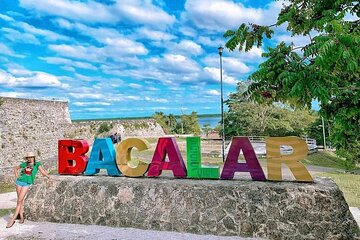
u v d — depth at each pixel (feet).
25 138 69.67
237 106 124.98
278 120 120.37
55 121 85.05
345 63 9.36
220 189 25.85
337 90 11.14
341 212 23.34
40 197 30.27
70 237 24.85
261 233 24.34
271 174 26.37
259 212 24.61
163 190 27.32
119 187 28.45
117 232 26.00
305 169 25.67
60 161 32.19
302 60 11.14
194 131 191.62
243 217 24.86
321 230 23.32
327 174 64.64
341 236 22.95
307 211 23.79
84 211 28.86
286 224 23.99
